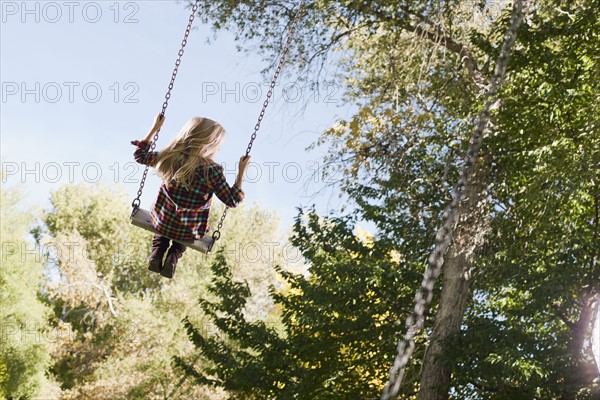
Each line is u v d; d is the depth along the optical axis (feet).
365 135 63.21
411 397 59.88
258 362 65.72
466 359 50.31
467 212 56.90
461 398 54.19
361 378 62.59
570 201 50.06
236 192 23.15
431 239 59.00
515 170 56.13
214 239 23.53
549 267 49.19
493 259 53.88
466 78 61.67
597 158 46.42
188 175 22.44
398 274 58.54
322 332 62.34
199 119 22.99
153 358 122.21
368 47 65.67
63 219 177.06
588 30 54.08
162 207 23.04
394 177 61.05
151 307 138.00
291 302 68.23
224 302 71.15
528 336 50.42
